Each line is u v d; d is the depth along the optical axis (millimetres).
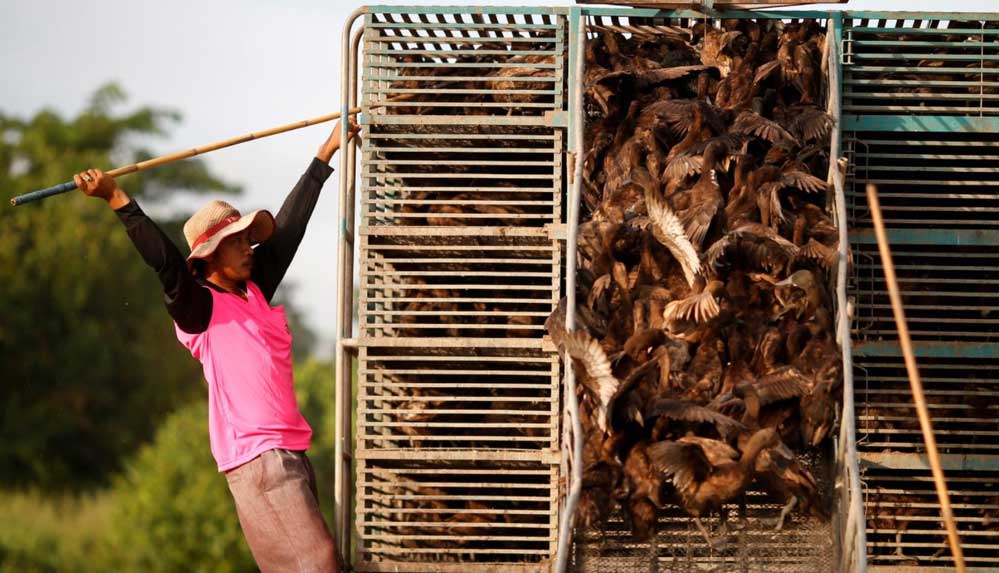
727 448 15133
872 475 18250
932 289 18562
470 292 18766
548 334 17969
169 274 16078
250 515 16391
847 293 17641
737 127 17188
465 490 18453
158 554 39812
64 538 54250
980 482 18094
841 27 18203
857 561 14930
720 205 16469
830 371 16062
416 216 18359
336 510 17891
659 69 18109
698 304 15719
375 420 18328
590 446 15664
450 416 18469
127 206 16234
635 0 18312
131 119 78562
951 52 18641
